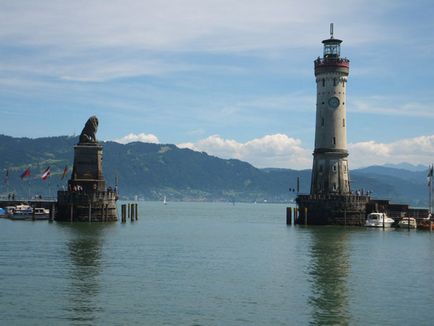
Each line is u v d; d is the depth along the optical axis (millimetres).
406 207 149750
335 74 153375
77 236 114875
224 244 108438
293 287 65125
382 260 86000
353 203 146625
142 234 126500
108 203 151125
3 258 83000
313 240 114750
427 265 81375
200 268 77312
